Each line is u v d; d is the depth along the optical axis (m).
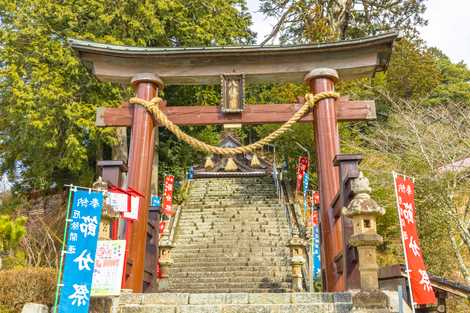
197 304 5.93
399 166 13.09
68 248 5.66
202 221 17.39
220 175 23.42
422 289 5.67
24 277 7.64
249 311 5.68
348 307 5.60
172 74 9.09
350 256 6.29
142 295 6.10
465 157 12.05
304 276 12.80
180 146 20.83
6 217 9.43
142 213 8.09
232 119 8.91
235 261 13.76
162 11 17.23
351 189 6.17
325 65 8.94
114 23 16.36
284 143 21.25
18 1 15.27
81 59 9.19
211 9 18.78
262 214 17.59
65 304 5.40
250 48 8.80
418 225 12.41
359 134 16.55
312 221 13.59
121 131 16.72
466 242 11.09
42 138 14.60
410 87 23.75
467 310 10.68
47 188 17.06
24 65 14.85
